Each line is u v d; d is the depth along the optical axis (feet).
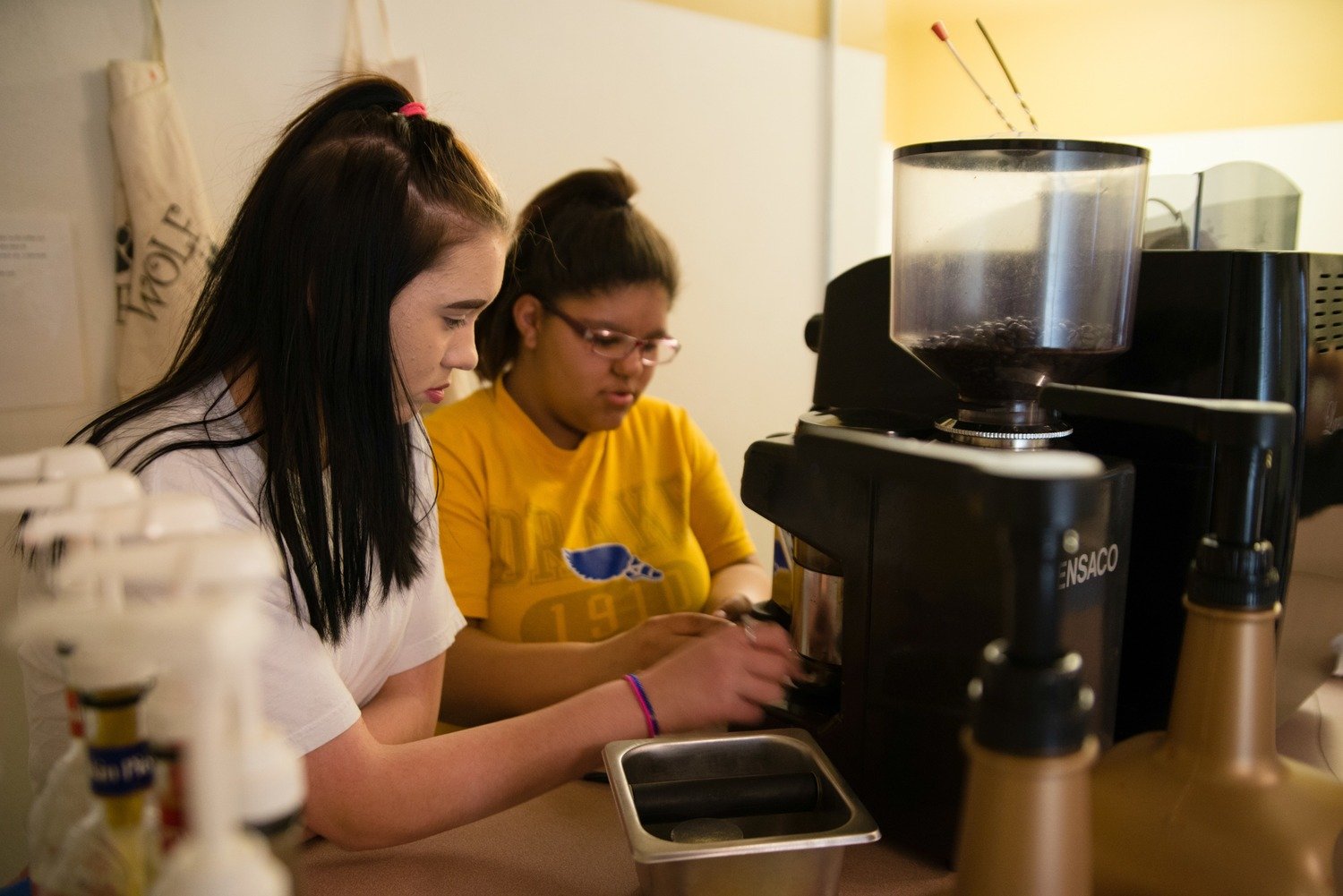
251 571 1.06
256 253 2.75
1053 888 1.37
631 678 2.92
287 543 2.71
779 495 2.73
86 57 4.92
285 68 5.48
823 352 3.51
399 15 5.75
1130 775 1.84
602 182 4.82
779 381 8.06
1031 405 2.56
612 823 2.82
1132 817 1.79
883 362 3.29
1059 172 2.35
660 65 6.93
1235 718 1.77
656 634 3.80
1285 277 2.58
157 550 1.08
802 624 2.87
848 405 3.41
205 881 1.03
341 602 2.85
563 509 4.77
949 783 2.44
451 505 4.53
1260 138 6.68
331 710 2.65
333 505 2.81
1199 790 1.76
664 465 5.20
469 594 4.48
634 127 6.88
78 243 5.03
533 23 6.30
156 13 5.03
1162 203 3.61
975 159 2.39
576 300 4.54
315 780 2.60
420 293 2.79
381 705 3.38
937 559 2.40
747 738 2.58
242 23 5.31
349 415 2.77
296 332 2.70
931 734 2.46
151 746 1.30
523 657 4.01
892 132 8.27
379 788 2.64
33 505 1.32
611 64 6.69
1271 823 1.71
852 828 2.13
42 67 4.82
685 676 2.90
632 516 5.02
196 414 2.77
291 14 5.46
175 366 2.94
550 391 4.74
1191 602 1.80
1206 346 2.63
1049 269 2.40
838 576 2.77
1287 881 1.68
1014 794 1.37
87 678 1.35
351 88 2.83
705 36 7.12
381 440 2.85
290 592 2.69
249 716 1.23
